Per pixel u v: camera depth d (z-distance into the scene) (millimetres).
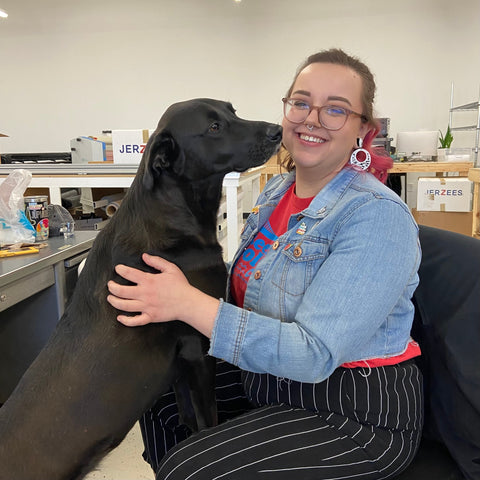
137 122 6934
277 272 1040
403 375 975
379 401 930
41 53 6859
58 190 2896
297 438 911
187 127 1116
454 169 4406
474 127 5652
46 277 1597
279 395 1018
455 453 969
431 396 1061
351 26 6148
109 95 6887
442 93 6133
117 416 979
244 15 6336
